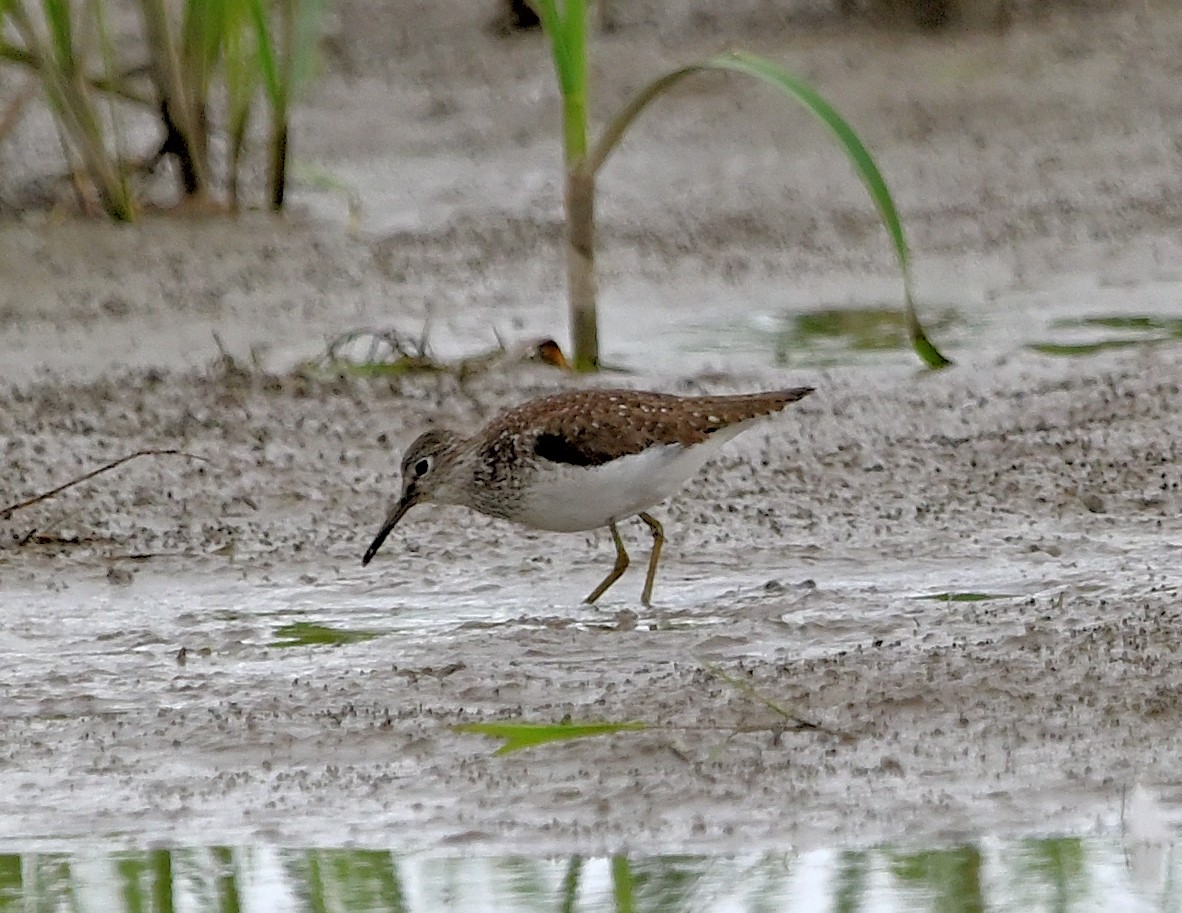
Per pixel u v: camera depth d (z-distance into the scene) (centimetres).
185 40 2194
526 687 1047
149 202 2273
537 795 915
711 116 2697
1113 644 1069
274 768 957
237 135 2223
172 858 876
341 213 2316
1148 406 1593
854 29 2964
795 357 1781
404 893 839
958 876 839
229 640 1152
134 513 1396
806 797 902
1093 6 2964
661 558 1303
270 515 1398
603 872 848
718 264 2130
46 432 1554
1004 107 2648
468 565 1299
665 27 3023
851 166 2491
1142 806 877
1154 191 2336
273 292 1997
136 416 1593
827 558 1290
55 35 2111
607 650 1112
